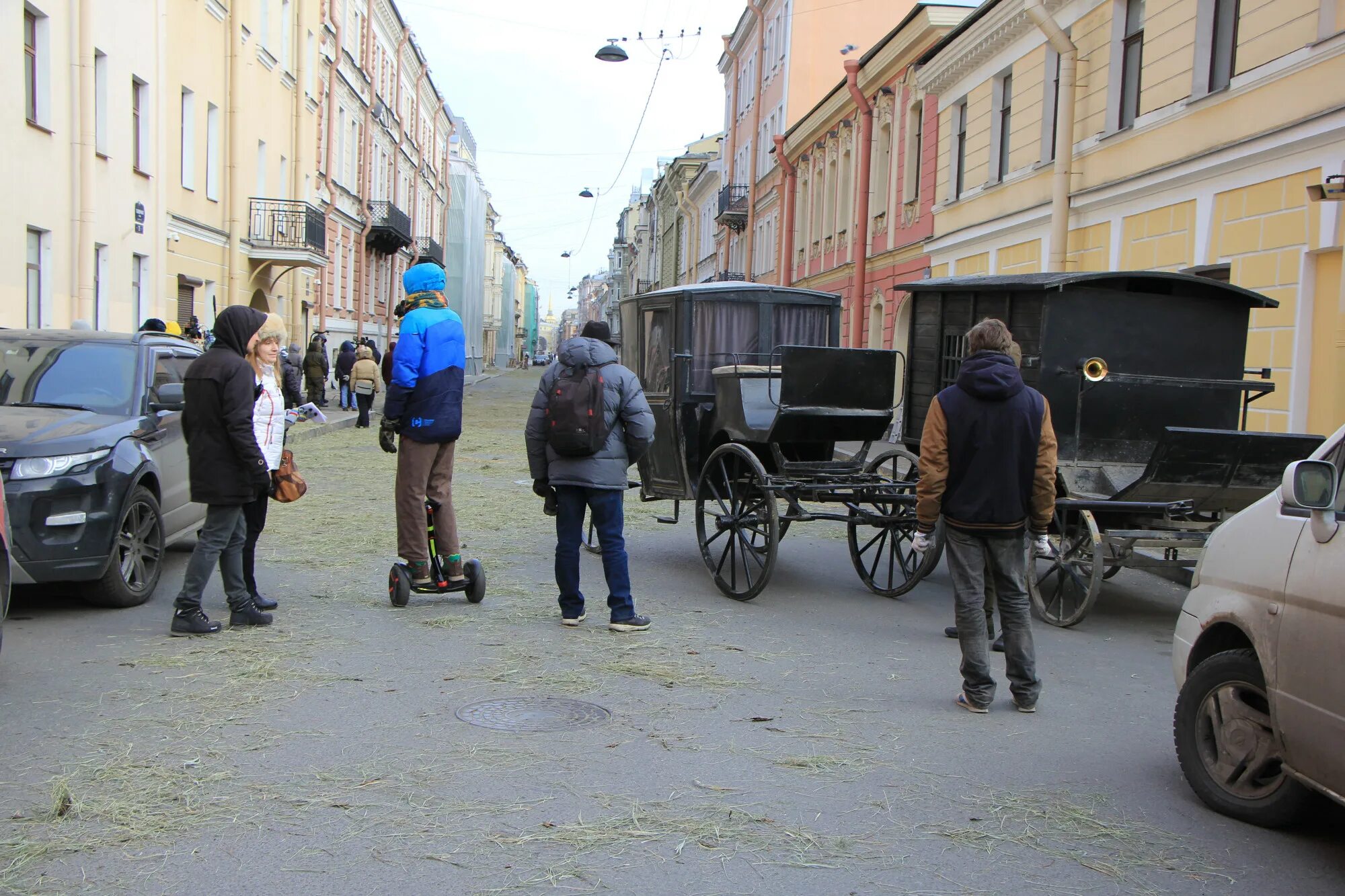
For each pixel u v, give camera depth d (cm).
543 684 576
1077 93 1559
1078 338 808
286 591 791
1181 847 398
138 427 757
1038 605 790
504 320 12775
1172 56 1323
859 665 644
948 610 816
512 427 2600
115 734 479
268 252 2781
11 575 609
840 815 416
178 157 2347
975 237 1958
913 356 1012
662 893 346
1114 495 763
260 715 510
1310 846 402
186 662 595
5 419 709
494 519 1174
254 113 2820
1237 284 1181
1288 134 1084
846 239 2911
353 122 4144
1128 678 639
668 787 437
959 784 454
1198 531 767
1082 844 398
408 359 723
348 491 1345
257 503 699
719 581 841
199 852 365
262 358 687
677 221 6550
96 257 1908
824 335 969
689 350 908
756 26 4238
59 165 1767
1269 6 1134
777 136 3525
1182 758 450
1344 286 1005
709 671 615
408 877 352
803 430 823
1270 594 409
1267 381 847
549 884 350
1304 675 384
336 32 3650
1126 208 1429
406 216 4822
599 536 707
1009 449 539
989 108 1930
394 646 645
